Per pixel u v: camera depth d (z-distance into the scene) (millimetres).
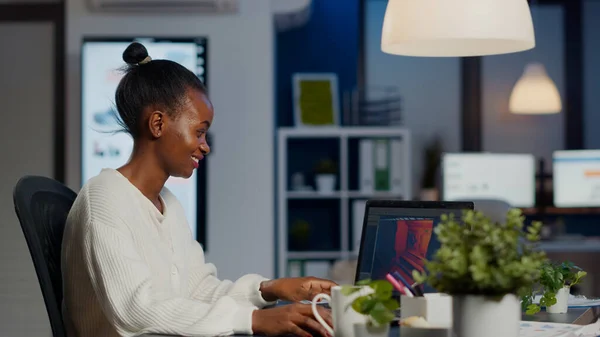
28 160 5156
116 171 2162
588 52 6898
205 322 1870
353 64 6789
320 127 6301
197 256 2480
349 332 1629
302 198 6605
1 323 4938
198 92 2189
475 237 1614
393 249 2227
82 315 2105
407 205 2252
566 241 6504
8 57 5188
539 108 6531
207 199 5141
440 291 1631
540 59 6910
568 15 6898
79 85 5141
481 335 1600
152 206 2156
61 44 5184
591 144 6902
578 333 2018
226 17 5230
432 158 6824
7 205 5109
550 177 6879
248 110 5238
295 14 5539
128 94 2168
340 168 6492
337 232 6688
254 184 5230
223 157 5230
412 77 6855
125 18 5188
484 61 6891
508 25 2268
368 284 1656
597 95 6902
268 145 5234
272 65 5461
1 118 5180
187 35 5215
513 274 1571
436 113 6871
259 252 5215
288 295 2301
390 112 6645
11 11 5180
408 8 2291
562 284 2336
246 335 1885
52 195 2227
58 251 2172
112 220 2023
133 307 1909
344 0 6785
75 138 5125
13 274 4992
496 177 6617
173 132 2152
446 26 2244
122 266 1954
